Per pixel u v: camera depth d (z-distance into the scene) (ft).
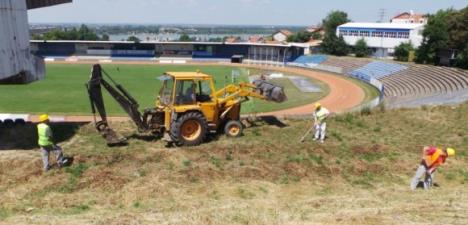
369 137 63.72
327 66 253.85
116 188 43.50
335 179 48.73
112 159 50.01
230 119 61.26
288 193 44.24
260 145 55.67
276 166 50.19
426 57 228.22
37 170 47.26
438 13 231.50
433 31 222.28
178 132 54.08
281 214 34.22
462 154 57.36
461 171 52.01
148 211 37.27
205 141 57.62
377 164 52.80
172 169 48.08
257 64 284.00
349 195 42.75
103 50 301.43
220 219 32.78
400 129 69.67
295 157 52.80
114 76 206.49
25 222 34.04
